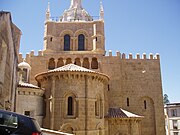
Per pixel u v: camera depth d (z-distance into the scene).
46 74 32.09
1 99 21.19
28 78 42.03
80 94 30.41
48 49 48.78
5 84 22.27
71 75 30.86
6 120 11.84
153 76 46.75
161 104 45.28
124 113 37.50
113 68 45.66
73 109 30.08
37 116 31.47
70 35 51.25
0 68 21.06
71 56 45.72
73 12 57.75
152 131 44.22
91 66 45.94
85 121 29.61
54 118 29.92
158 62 47.53
